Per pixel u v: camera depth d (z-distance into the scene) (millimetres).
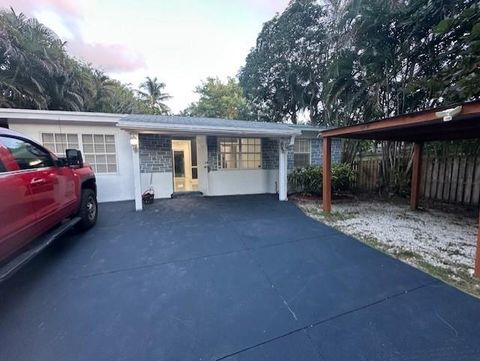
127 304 2307
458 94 4832
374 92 7312
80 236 4227
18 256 2525
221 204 6887
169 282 2719
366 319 2074
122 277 2828
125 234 4336
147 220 5242
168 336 1891
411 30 6293
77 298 2400
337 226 4848
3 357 1688
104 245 3812
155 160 7402
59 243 3902
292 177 8273
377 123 4023
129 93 20953
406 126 3639
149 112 23062
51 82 11227
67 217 3875
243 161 8367
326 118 9531
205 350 1755
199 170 8367
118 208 6301
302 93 15180
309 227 4777
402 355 1685
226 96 24594
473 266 3082
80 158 4035
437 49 6234
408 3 6219
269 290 2557
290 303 2322
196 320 2082
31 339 1852
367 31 6773
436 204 6844
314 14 13305
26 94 10086
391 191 7926
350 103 7570
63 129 6461
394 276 2834
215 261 3264
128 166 7152
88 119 6309
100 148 6852
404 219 5367
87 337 1875
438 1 5609
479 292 2473
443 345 1768
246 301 2359
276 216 5621
